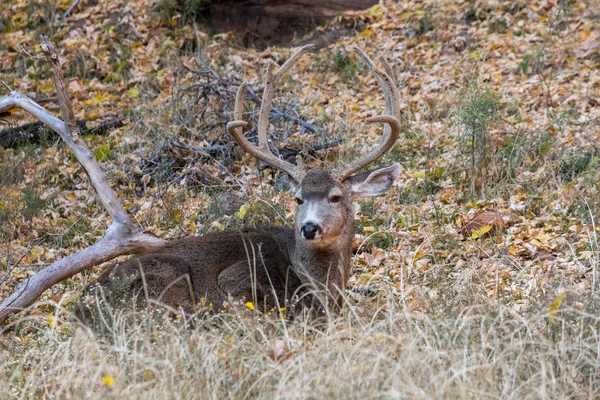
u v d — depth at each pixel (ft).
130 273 32.55
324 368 25.46
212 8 72.54
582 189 43.16
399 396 22.67
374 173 33.24
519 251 38.24
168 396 24.43
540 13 66.03
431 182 46.32
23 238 45.34
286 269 33.37
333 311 32.32
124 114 59.77
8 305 33.73
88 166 36.86
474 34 65.00
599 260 35.09
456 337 26.68
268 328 30.12
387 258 39.27
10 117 41.16
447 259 38.14
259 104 54.54
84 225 46.34
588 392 24.61
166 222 45.44
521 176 45.37
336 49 66.54
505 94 56.08
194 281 33.19
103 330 28.99
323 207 31.65
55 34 72.02
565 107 53.31
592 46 60.39
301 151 50.42
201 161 51.39
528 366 25.03
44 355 28.71
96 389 25.58
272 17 71.61
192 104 56.03
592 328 25.54
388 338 26.63
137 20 71.97
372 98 59.57
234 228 39.19
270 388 24.91
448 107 55.47
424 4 69.82
